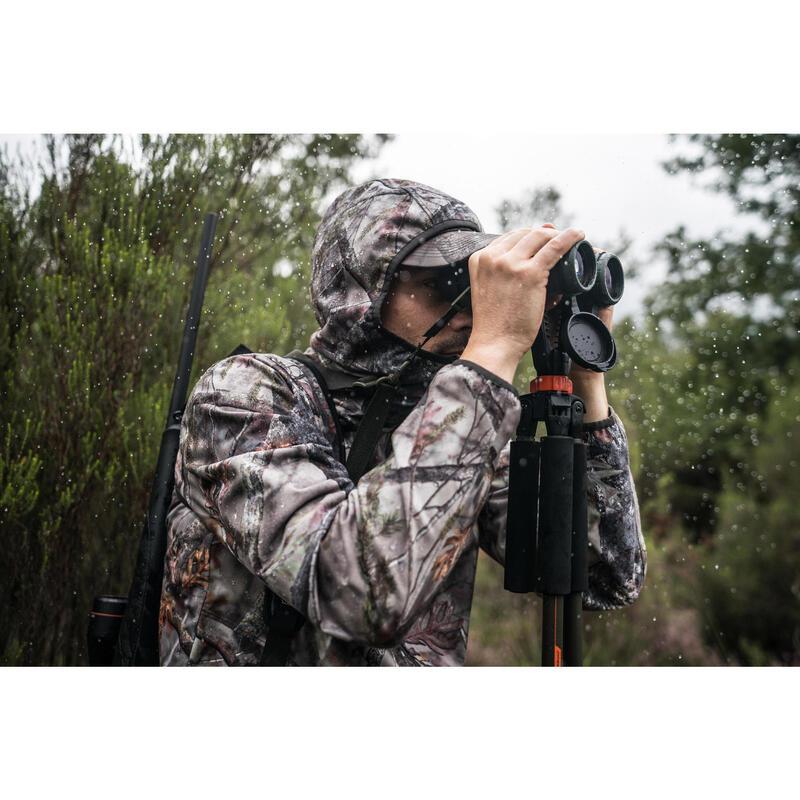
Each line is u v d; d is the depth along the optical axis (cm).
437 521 93
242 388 109
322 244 130
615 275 132
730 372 616
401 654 115
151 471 233
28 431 222
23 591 225
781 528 496
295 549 94
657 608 437
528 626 412
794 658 447
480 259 107
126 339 239
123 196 245
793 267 626
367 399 121
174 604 113
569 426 111
